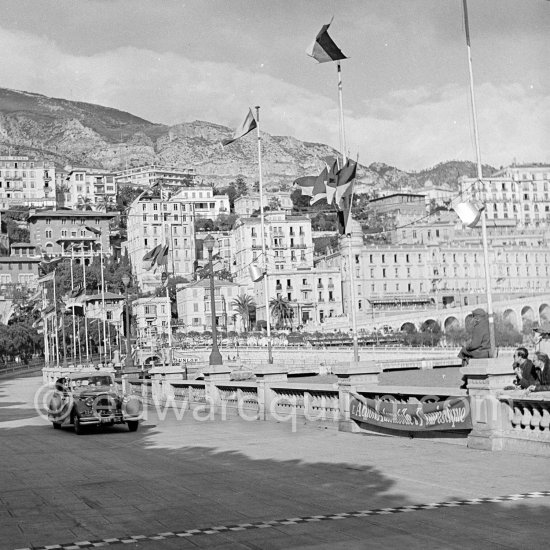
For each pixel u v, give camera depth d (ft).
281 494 64.44
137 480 75.31
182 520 55.93
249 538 49.52
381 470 74.08
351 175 146.92
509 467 71.77
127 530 53.36
